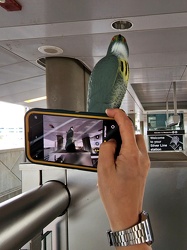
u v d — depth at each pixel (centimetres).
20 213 55
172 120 564
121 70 51
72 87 256
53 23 172
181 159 96
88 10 155
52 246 93
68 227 93
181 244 90
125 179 41
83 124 50
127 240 41
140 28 182
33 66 279
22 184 96
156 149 744
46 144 52
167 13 160
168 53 245
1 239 46
